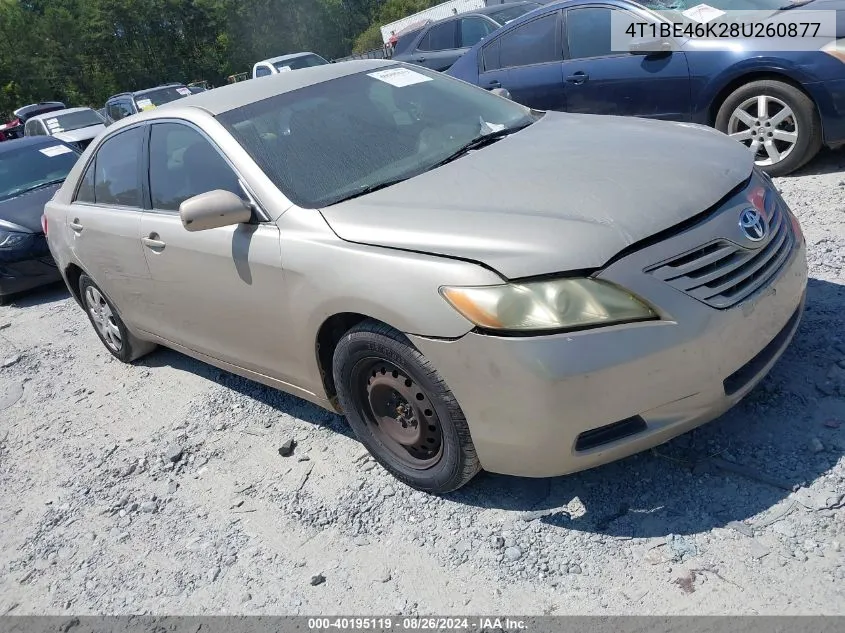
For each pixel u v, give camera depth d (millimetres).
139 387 4895
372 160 3463
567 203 2750
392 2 72562
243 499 3443
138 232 4059
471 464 2842
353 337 2969
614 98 6652
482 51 7621
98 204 4590
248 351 3664
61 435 4516
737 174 2963
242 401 4336
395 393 3023
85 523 3576
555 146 3354
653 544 2615
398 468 3178
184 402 4523
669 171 2916
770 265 2801
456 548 2830
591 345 2441
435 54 11742
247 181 3396
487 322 2523
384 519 3078
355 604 2697
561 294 2471
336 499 3271
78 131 18391
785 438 2932
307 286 3066
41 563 3377
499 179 3055
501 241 2613
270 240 3230
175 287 3896
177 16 60000
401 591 2703
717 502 2721
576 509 2857
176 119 3896
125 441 4238
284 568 2961
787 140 5719
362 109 3795
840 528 2492
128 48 59469
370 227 2934
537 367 2467
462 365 2623
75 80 57312
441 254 2691
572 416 2492
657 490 2846
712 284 2590
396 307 2734
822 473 2723
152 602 2959
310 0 66812
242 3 62500
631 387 2479
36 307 7387
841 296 3818
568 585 2549
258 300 3367
